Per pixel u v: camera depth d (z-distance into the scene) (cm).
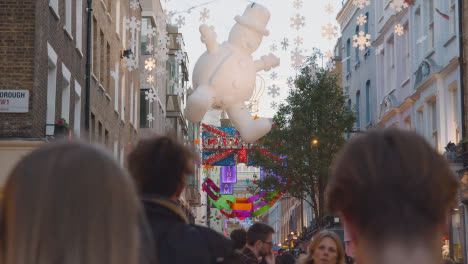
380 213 156
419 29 2733
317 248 662
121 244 163
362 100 3662
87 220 160
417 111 2717
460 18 2212
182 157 348
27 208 160
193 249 317
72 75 1988
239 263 332
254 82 1019
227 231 7694
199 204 5772
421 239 154
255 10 1005
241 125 1020
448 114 2331
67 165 163
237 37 1004
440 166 159
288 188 3036
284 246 6656
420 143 162
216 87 987
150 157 346
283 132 2969
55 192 161
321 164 2923
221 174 3978
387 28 3172
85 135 180
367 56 3572
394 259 154
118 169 169
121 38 2984
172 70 4562
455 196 161
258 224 712
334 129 3000
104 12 2530
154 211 329
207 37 985
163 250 315
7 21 1556
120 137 2928
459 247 2089
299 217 5969
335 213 166
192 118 995
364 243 157
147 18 3756
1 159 1485
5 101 1539
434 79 2412
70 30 1952
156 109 3747
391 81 3158
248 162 3566
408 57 2891
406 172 157
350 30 3931
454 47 2264
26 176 163
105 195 163
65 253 158
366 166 160
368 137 166
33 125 1541
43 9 1630
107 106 2602
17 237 160
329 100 3020
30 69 1550
